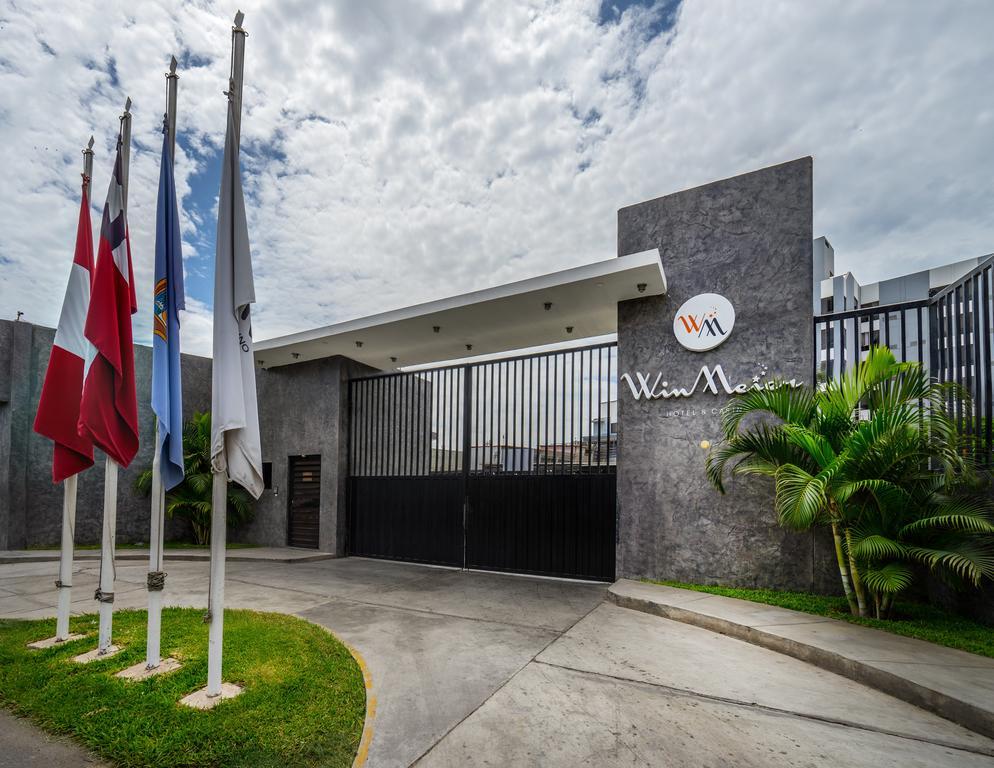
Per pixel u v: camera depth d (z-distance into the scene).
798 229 7.20
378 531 11.16
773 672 4.30
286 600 6.95
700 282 7.77
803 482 5.36
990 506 4.95
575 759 2.93
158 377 4.23
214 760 2.79
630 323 8.24
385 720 3.38
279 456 12.68
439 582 8.42
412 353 11.72
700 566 7.30
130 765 2.78
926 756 3.01
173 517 13.05
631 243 8.38
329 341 10.66
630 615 6.21
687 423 7.64
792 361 7.07
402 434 11.26
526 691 3.89
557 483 8.98
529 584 8.30
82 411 4.42
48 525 11.30
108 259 4.55
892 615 5.54
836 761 2.94
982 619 5.17
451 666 4.41
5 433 10.75
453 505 10.12
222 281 3.81
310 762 2.80
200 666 4.12
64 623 4.84
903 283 31.20
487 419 9.97
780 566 6.78
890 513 5.32
